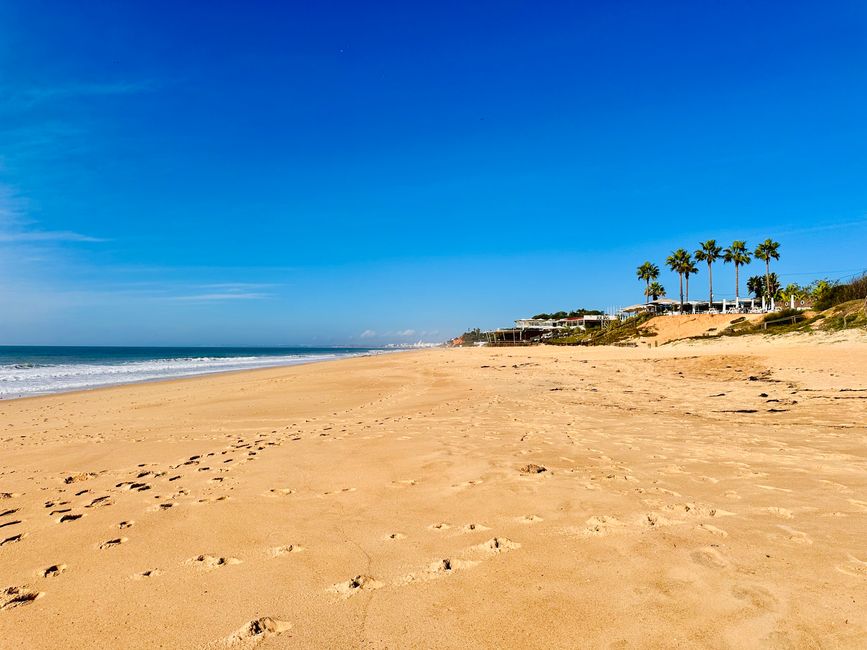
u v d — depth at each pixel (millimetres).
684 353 27469
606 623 2416
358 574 3115
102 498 5125
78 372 31875
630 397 11539
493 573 3020
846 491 4164
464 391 13938
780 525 3471
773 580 2693
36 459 7363
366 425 8984
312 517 4207
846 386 11078
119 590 3068
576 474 5094
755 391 11461
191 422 10562
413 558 3307
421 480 5180
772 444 6102
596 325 91938
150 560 3492
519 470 5305
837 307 33625
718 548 3146
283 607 2758
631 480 4801
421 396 13422
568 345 58125
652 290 77062
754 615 2377
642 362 21250
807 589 2576
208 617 2697
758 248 65375
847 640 2137
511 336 93625
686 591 2648
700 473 4938
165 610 2797
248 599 2867
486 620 2512
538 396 12086
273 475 5664
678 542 3279
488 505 4281
